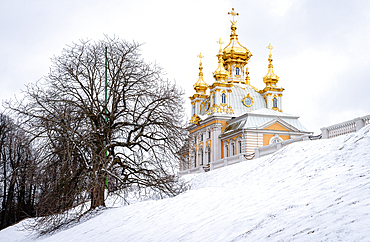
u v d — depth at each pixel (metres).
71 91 27.06
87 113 25.95
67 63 27.52
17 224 36.69
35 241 24.89
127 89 27.09
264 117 70.50
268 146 35.16
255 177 27.91
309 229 11.41
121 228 19.72
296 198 14.67
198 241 14.05
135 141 26.72
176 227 16.69
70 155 23.89
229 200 17.83
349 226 10.65
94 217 24.11
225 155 73.44
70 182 25.44
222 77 79.44
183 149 27.67
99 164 24.81
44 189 25.58
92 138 25.47
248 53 86.56
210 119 76.88
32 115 25.98
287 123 68.94
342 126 27.89
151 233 17.28
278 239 11.55
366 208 11.35
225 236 13.58
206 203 18.62
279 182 19.14
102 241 18.92
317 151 24.95
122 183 26.59
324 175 17.20
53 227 26.50
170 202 21.05
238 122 71.88
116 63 28.02
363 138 21.94
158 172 26.92
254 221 13.82
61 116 24.88
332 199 13.15
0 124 39.53
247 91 82.62
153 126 27.09
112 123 26.92
